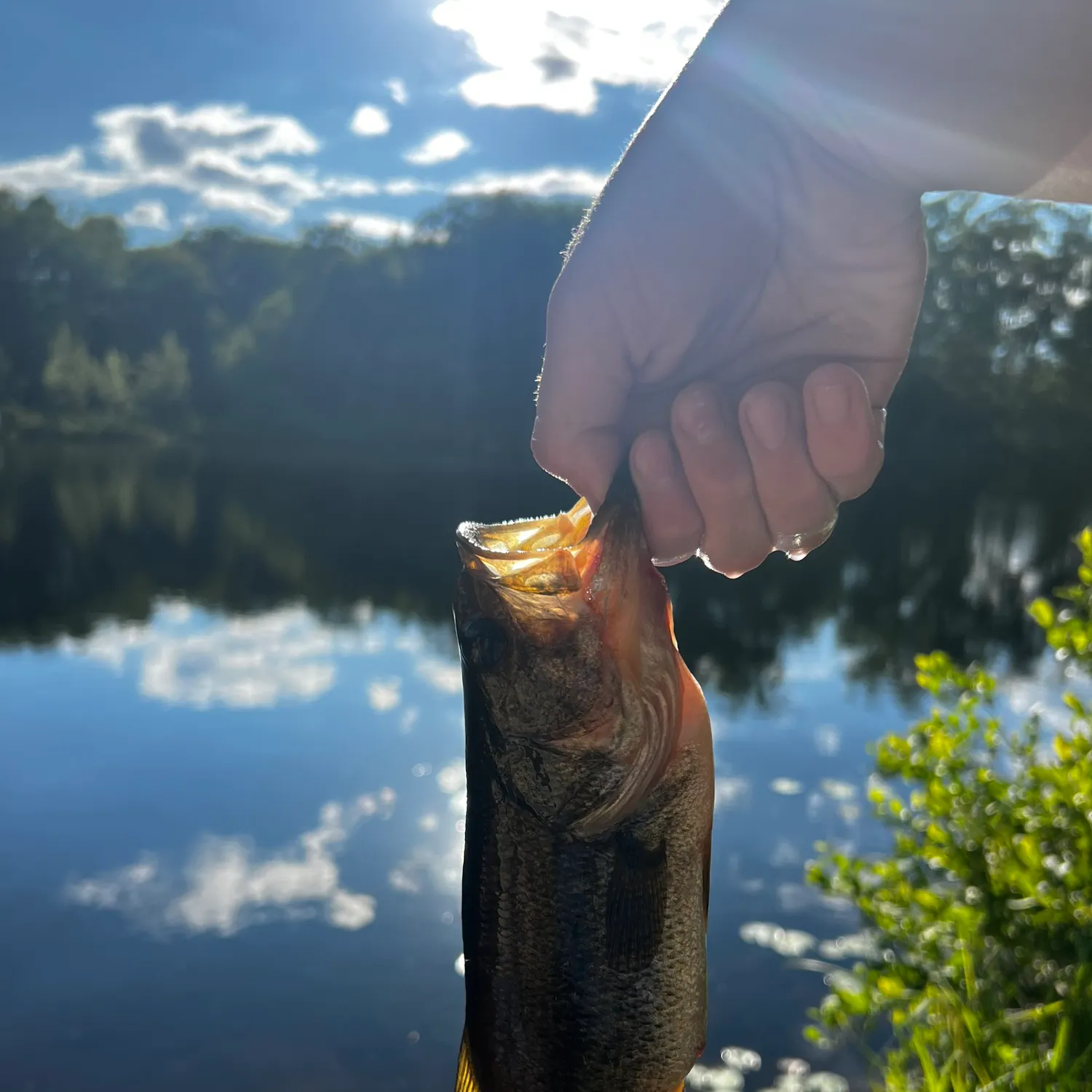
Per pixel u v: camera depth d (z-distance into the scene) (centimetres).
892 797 493
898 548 2538
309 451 6216
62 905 761
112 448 6369
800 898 715
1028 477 4475
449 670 1418
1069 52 135
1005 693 1078
